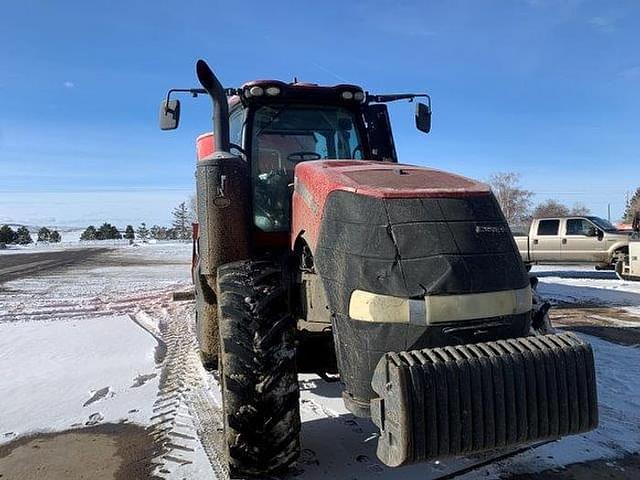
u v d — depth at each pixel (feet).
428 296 9.01
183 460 12.37
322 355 13.41
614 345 22.41
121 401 16.39
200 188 12.60
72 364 20.61
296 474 11.23
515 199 172.86
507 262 9.62
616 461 11.98
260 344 10.20
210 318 14.02
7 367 20.42
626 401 15.58
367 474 11.34
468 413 8.30
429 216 9.68
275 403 9.93
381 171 11.41
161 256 108.58
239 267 11.48
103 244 218.38
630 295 37.73
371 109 16.42
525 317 9.57
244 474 9.92
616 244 51.19
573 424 8.77
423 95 16.67
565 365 8.79
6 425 14.79
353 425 13.82
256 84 14.75
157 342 23.94
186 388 17.42
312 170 11.90
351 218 10.00
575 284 44.47
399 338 9.00
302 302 11.96
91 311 33.42
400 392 8.12
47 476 11.89
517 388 8.53
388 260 9.34
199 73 12.42
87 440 13.71
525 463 11.88
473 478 11.25
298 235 12.14
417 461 8.16
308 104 15.66
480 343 8.91
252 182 14.58
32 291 44.91
